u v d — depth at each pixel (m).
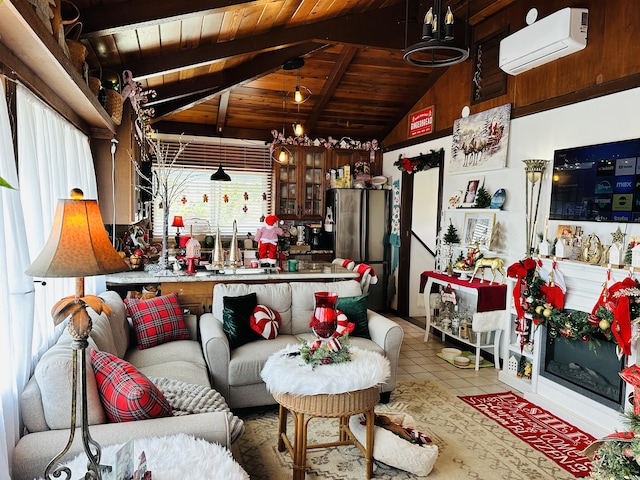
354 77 5.84
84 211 1.39
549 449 2.87
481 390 3.87
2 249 1.65
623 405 2.91
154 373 2.71
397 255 6.82
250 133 6.96
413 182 6.69
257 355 3.17
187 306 4.01
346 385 2.33
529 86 4.21
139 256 4.38
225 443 1.86
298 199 7.06
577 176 3.61
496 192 4.58
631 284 2.81
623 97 3.28
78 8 2.58
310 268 4.86
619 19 3.33
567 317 3.25
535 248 3.97
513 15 4.42
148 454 1.62
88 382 1.84
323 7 4.20
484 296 4.30
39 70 2.13
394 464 2.51
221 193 7.00
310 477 2.52
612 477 1.81
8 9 1.47
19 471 1.62
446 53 4.98
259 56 5.11
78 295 1.42
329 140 7.12
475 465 2.67
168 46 3.72
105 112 3.33
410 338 5.56
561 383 3.43
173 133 6.66
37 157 2.22
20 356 1.82
